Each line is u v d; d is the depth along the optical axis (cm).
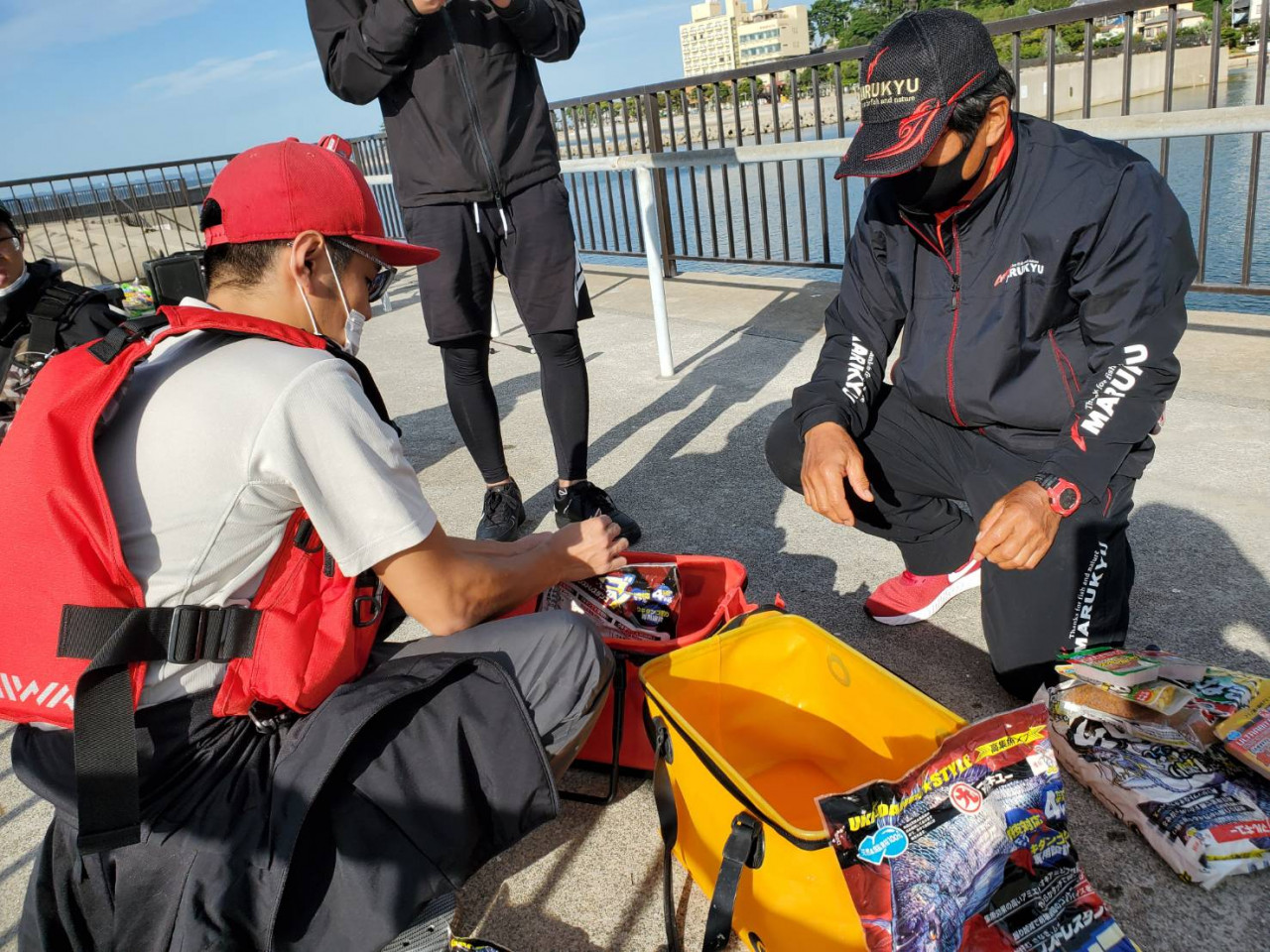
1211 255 484
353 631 138
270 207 135
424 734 134
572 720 155
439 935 138
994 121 170
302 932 125
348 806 128
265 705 131
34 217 1008
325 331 144
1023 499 168
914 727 155
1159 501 279
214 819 124
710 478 341
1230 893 152
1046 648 190
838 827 121
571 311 296
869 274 212
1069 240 175
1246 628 217
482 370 303
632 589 206
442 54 270
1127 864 160
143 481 122
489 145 278
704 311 577
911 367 208
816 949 132
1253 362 373
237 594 128
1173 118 339
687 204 1038
